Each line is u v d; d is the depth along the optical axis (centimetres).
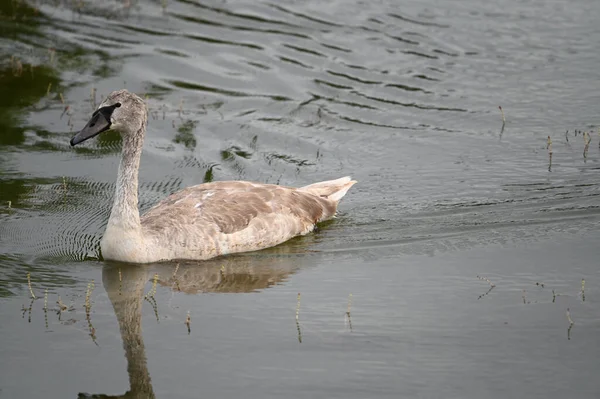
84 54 2228
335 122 1970
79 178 1728
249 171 1762
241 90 2097
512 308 1261
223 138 1894
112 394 1064
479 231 1526
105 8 2483
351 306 1277
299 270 1409
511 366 1118
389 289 1330
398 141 1889
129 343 1182
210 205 1482
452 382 1085
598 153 1802
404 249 1474
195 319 1245
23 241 1488
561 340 1174
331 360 1135
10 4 2483
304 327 1217
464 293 1311
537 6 2511
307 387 1076
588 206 1598
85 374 1109
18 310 1269
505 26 2411
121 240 1409
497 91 2095
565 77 2148
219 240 1455
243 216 1484
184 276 1384
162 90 2080
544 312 1247
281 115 1997
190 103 2033
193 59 2225
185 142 1870
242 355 1148
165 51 2255
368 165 1792
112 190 1691
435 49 2291
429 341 1177
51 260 1430
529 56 2255
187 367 1123
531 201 1623
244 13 2467
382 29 2397
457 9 2502
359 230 1557
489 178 1722
